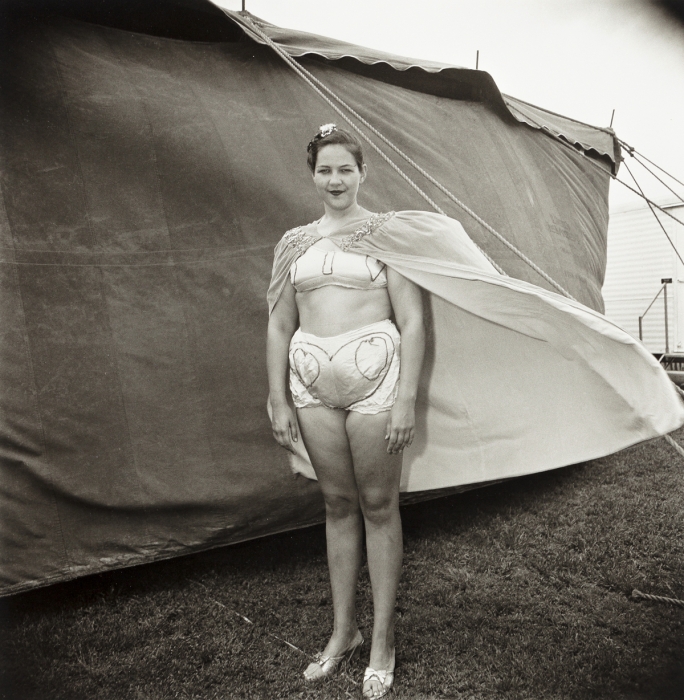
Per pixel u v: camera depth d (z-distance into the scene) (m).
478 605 2.71
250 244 3.08
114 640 2.51
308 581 3.04
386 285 2.27
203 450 2.95
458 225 2.40
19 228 2.65
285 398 2.42
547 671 2.21
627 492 4.19
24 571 2.61
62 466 2.68
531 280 4.11
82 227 2.78
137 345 2.85
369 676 2.16
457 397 2.59
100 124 2.83
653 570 3.00
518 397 2.50
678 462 4.90
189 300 2.96
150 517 2.86
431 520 3.81
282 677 2.25
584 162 5.32
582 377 2.32
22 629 2.62
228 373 3.01
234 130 3.11
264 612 2.74
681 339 10.35
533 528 3.58
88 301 2.77
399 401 2.18
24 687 2.21
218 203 3.03
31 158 2.69
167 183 2.94
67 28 2.86
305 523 3.22
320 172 2.24
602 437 2.33
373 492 2.24
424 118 3.88
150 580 3.08
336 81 3.57
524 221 4.20
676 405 2.04
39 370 2.65
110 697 2.15
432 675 2.22
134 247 2.87
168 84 3.03
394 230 2.22
